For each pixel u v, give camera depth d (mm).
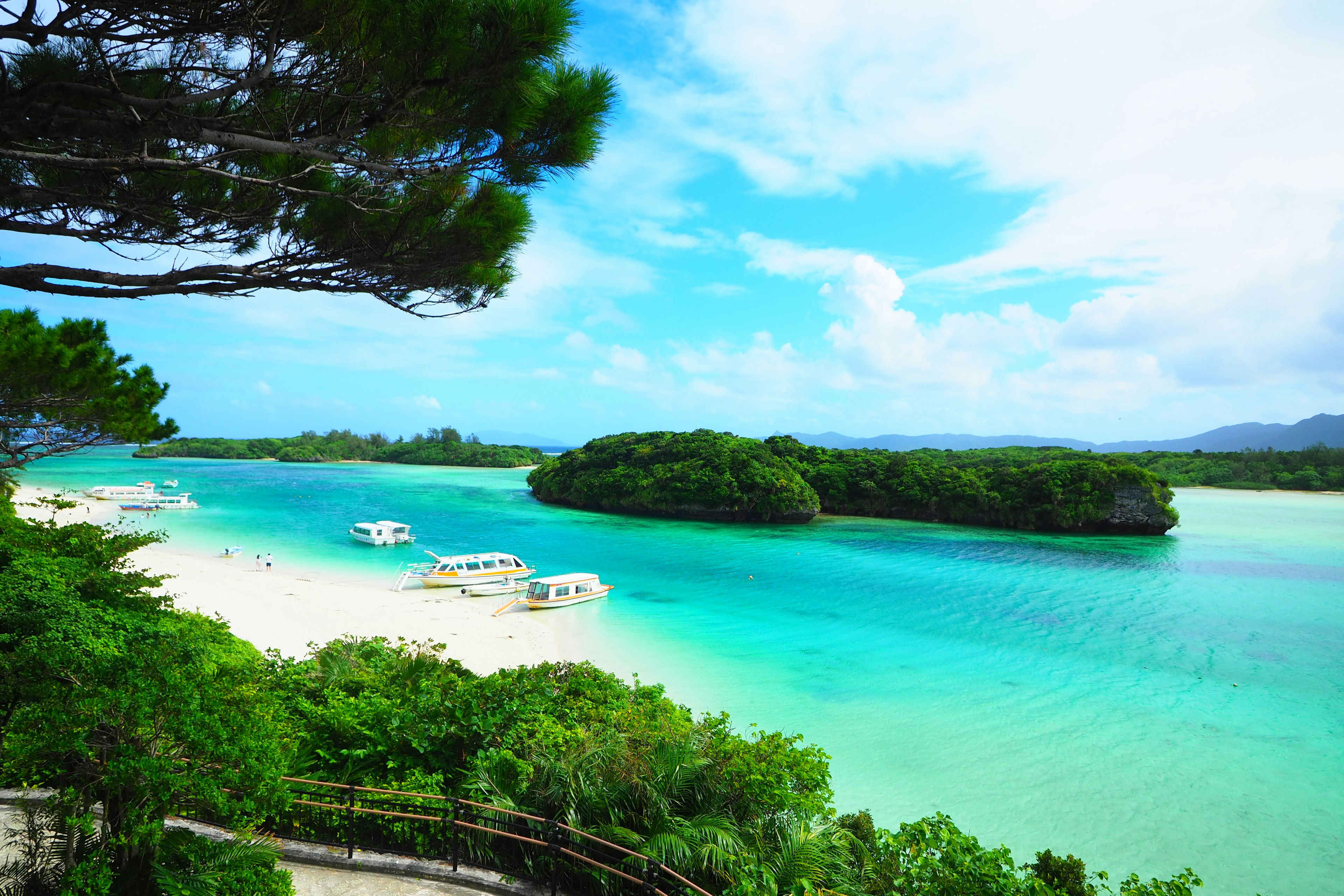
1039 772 20875
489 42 5938
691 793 9266
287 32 5875
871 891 8523
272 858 6816
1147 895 7820
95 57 5840
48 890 6059
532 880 8523
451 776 10156
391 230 7910
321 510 90625
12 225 6238
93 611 10797
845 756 21781
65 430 14438
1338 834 17656
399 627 35094
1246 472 165125
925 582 52438
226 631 16016
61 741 5914
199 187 7453
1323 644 35969
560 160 7172
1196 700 27438
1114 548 72812
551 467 116625
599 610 41469
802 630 37469
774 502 91938
